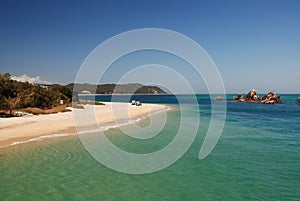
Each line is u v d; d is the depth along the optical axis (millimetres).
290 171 11336
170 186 9555
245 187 9578
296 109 50906
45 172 10523
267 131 22469
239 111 45594
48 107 31891
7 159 12000
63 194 8562
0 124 19984
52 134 17719
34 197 8258
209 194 8898
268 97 75000
